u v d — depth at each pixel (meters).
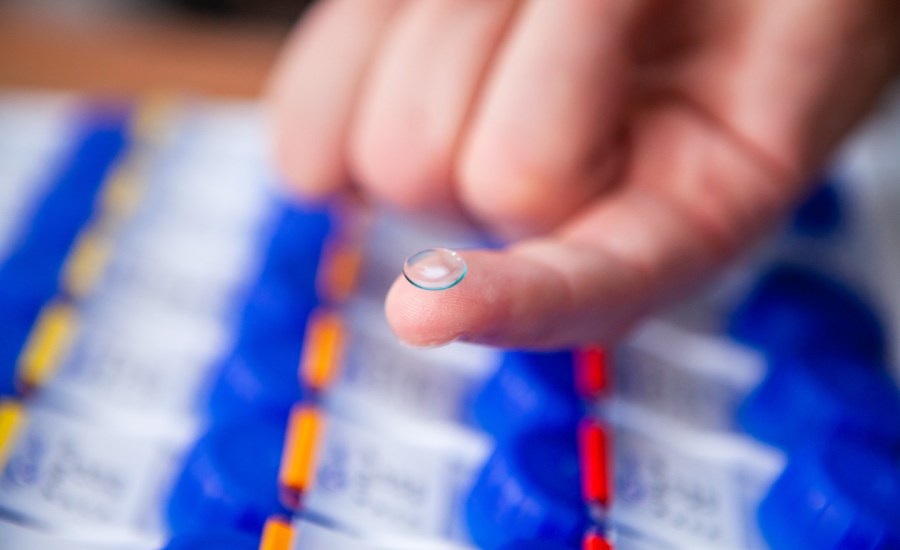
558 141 0.34
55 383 0.34
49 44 0.46
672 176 0.34
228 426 0.33
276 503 0.32
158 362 0.35
